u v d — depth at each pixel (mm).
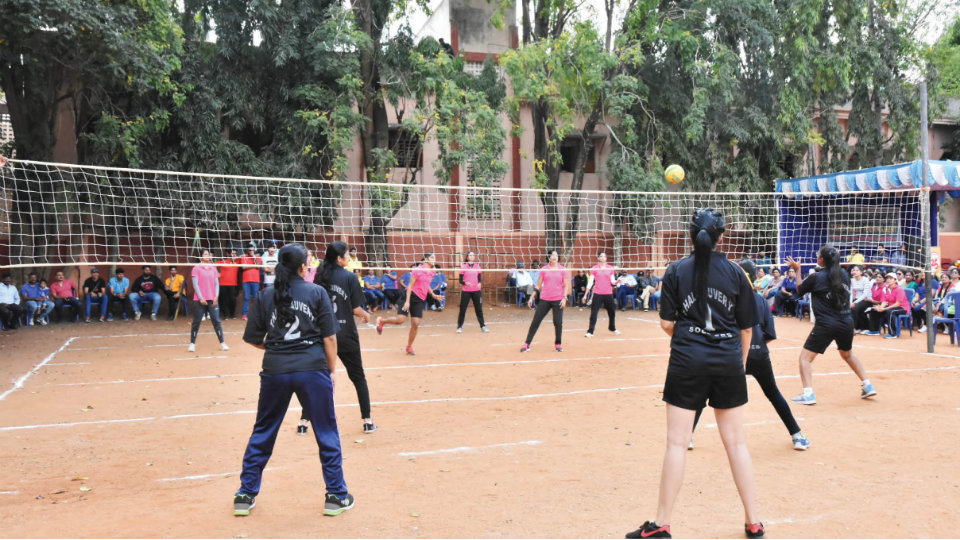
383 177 18406
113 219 17438
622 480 5254
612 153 20219
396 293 18984
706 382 4070
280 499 4895
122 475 5465
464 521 4457
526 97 19125
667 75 20172
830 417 7188
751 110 19812
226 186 17750
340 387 8984
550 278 12039
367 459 5836
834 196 18141
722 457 5828
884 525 4367
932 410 7477
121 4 14414
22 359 11336
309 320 4660
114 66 13977
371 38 18922
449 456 5914
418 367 10477
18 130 16297
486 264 20984
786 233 18828
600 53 18422
